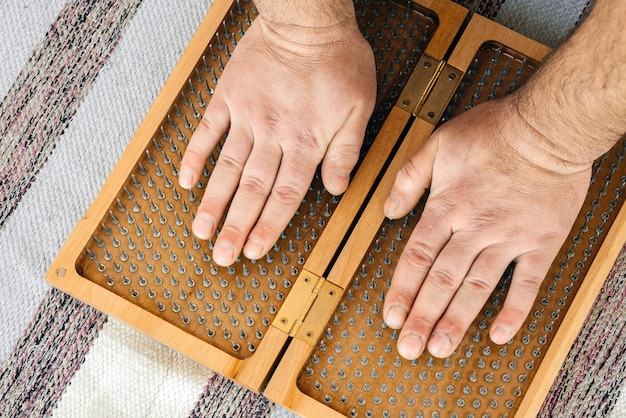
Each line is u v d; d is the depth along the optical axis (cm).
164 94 84
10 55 98
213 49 88
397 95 86
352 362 78
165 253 82
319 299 78
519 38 84
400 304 77
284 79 82
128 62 97
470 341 79
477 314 78
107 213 81
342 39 82
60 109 96
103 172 94
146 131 83
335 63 82
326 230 80
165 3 98
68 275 80
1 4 99
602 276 78
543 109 73
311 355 78
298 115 81
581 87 68
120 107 95
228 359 77
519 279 77
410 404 77
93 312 90
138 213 83
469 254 77
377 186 82
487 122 79
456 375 78
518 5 95
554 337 77
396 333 79
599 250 78
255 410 87
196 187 84
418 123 83
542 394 75
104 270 81
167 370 88
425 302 77
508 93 85
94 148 95
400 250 81
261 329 80
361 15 88
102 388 88
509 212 77
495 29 84
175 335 78
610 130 71
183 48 96
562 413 85
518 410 75
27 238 92
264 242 79
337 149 82
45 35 98
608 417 84
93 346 89
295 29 81
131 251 82
